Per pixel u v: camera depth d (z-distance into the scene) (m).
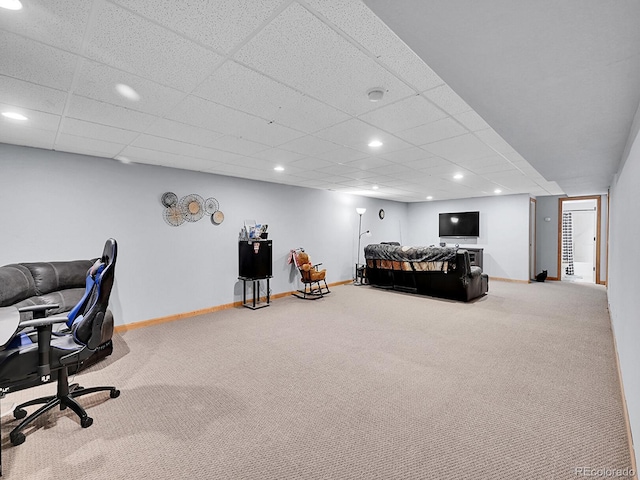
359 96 2.18
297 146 3.40
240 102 2.26
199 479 1.63
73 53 1.63
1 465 1.64
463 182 5.88
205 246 4.91
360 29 1.46
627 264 2.47
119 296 4.03
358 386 2.60
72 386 2.54
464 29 1.28
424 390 2.53
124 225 4.06
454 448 1.85
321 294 6.24
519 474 1.65
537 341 3.63
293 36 1.51
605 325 4.25
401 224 9.80
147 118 2.56
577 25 1.24
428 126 2.77
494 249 8.27
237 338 3.76
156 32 1.47
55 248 3.54
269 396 2.45
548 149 3.31
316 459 1.77
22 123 2.65
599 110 2.20
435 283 6.07
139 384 2.63
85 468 1.70
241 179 5.39
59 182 3.56
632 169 2.19
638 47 1.39
